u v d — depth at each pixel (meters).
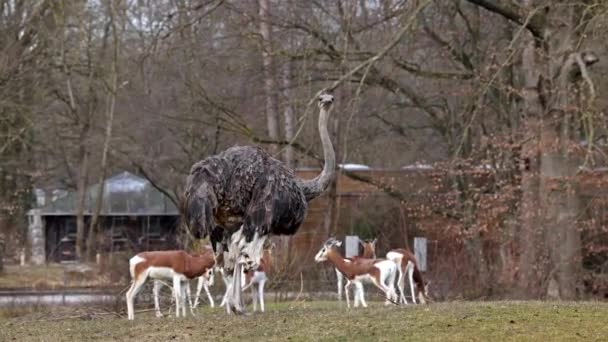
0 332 33.66
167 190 101.69
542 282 53.66
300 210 33.19
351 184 75.94
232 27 61.59
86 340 30.23
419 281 42.38
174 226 97.56
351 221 74.19
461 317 29.86
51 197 109.56
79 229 93.31
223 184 32.06
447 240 60.50
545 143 55.00
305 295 52.88
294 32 62.56
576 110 52.78
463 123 67.00
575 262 54.25
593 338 27.05
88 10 75.81
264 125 74.50
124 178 107.75
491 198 57.03
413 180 71.31
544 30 54.94
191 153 83.38
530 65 57.53
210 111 65.06
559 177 54.47
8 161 81.50
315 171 72.38
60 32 66.75
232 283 34.16
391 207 73.38
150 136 87.25
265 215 31.98
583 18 51.00
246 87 65.25
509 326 28.53
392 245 71.62
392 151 86.75
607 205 58.81
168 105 75.38
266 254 48.03
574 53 51.44
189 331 30.25
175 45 62.50
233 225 33.19
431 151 83.38
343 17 61.56
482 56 70.38
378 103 76.44
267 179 32.28
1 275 76.25
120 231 97.44
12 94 68.56
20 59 67.56
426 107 70.50
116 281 52.19
